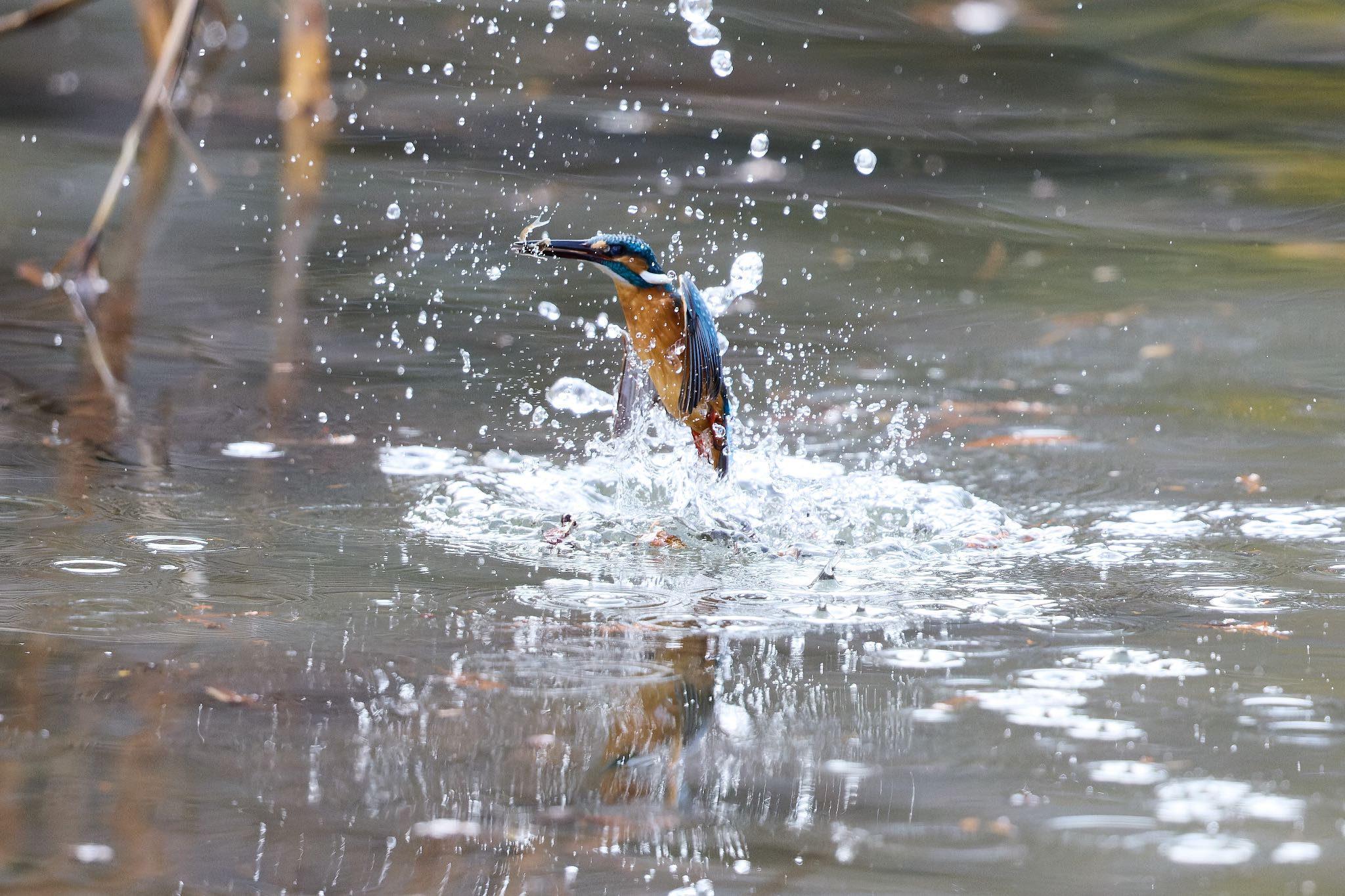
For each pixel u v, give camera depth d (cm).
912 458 975
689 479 866
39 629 640
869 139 2027
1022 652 641
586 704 574
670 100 2191
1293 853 457
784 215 1666
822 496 878
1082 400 1112
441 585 725
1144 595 724
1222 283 1448
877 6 2803
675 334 798
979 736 547
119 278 1380
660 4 2783
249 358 1167
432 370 1153
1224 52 2534
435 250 1505
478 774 509
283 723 548
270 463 934
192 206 1638
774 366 1180
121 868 438
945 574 760
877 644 650
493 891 428
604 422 1046
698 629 669
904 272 1474
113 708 556
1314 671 616
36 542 768
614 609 694
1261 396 1122
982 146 2012
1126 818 481
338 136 1959
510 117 2070
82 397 1055
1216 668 620
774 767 518
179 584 711
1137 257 1545
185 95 2070
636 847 460
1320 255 1548
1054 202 1769
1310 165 1941
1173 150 2009
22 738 527
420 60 2364
